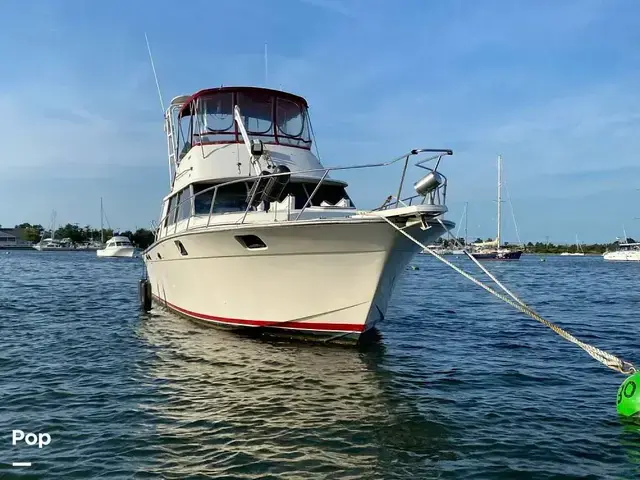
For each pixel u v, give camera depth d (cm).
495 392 771
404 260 980
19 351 1026
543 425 643
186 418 659
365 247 867
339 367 877
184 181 1222
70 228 13212
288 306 974
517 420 659
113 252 7456
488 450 573
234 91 1206
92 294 2184
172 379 821
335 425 637
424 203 839
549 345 1108
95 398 735
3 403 715
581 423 650
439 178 818
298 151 1221
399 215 820
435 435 611
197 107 1226
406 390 772
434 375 856
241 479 510
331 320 958
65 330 1262
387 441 594
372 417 663
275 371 852
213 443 587
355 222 834
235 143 1188
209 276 1064
